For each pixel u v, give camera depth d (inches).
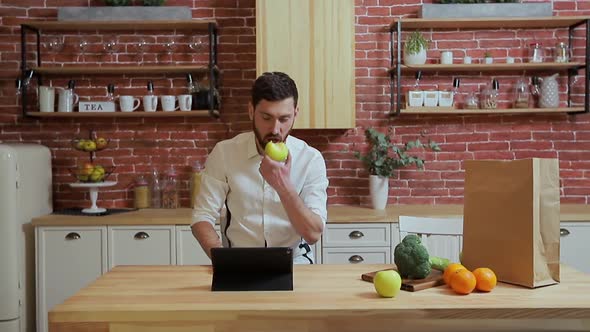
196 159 170.4
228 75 169.5
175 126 169.9
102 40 168.4
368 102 169.3
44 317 146.3
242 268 68.4
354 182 169.8
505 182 70.2
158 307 60.1
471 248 74.3
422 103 160.4
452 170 169.8
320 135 169.6
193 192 164.7
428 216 147.9
